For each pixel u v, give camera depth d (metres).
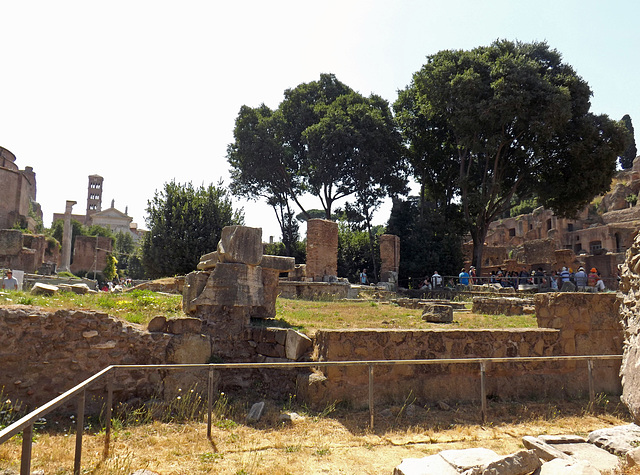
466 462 4.52
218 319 8.75
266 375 8.09
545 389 8.12
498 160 32.44
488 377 7.95
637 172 58.03
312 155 37.38
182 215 29.67
